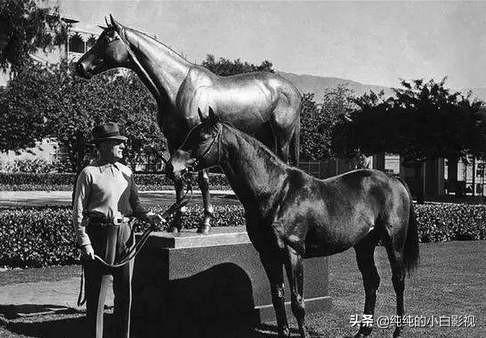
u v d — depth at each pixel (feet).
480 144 59.72
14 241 30.19
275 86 20.56
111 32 18.33
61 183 105.60
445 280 27.58
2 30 46.85
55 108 94.84
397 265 17.06
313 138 128.77
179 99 18.61
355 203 16.26
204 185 19.03
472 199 85.05
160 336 17.66
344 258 34.83
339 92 148.15
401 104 62.59
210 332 17.98
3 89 99.71
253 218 15.29
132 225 15.57
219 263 18.56
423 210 43.39
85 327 18.89
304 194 15.44
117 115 98.58
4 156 128.47
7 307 21.95
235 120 19.57
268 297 19.79
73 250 31.71
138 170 127.34
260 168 15.11
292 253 15.10
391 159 103.40
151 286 18.11
